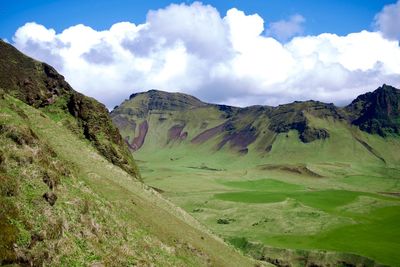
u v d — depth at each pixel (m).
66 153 68.94
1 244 30.58
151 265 45.31
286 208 168.25
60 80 99.44
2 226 31.69
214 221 156.88
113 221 47.91
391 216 156.00
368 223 145.50
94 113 95.38
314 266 109.88
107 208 49.59
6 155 40.34
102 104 100.31
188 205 184.50
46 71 98.88
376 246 116.44
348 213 163.00
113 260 40.19
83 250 37.91
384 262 103.25
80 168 65.31
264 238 130.75
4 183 36.09
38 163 42.56
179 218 77.88
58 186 43.00
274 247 118.44
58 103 95.00
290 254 114.38
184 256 58.12
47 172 42.09
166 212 73.44
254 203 181.62
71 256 35.88
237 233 138.12
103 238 42.53
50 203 38.81
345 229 136.62
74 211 41.59
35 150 44.19
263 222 150.00
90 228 41.69
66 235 37.50
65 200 41.88
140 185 81.25
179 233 65.81
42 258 32.78
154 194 82.56
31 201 37.09
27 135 45.00
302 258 112.81
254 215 159.25
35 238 33.81
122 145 98.94
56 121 89.19
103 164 77.94
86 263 36.56
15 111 58.84
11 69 93.31
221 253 72.81
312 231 135.75
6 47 96.81
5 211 33.44
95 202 47.47
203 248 67.44
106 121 97.06
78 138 86.88
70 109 94.50
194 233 72.81
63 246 35.91
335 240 124.69
